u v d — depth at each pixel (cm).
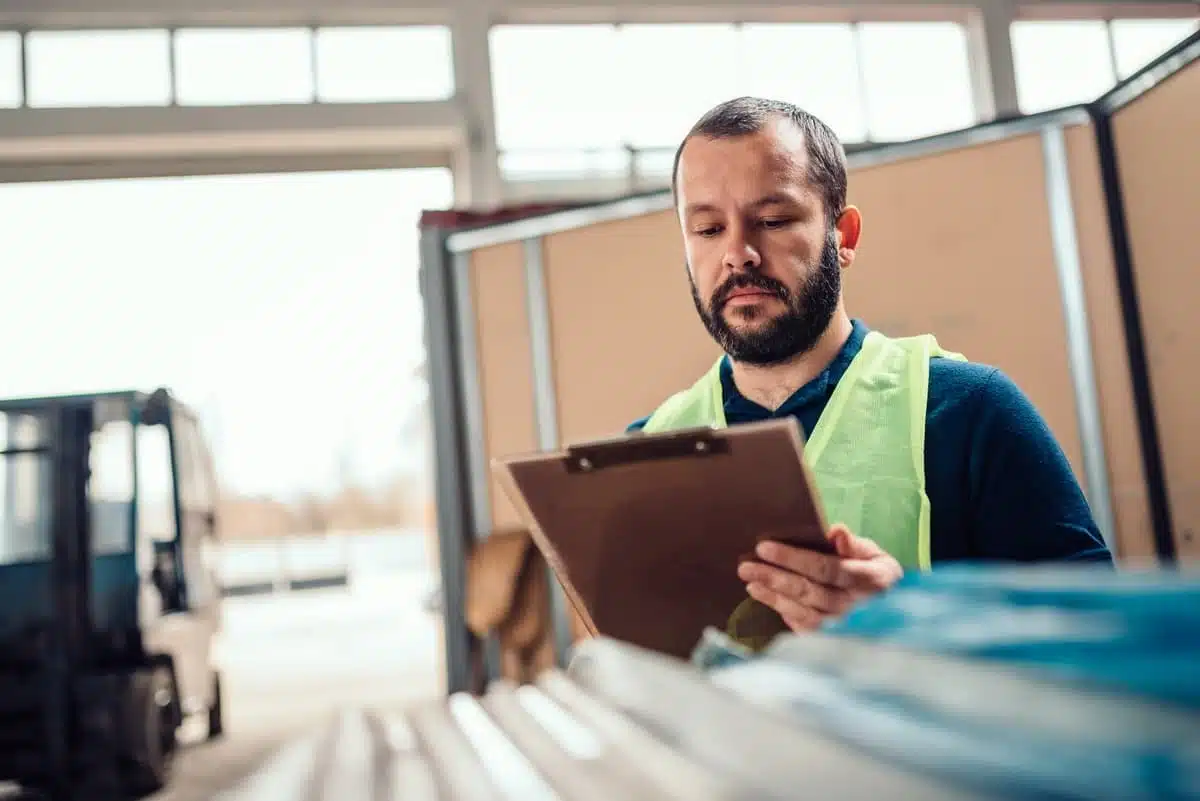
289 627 1006
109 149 482
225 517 1784
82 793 394
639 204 338
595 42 519
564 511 91
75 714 396
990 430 117
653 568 93
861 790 37
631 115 520
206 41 489
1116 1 532
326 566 1817
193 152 494
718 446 84
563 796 48
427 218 421
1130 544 278
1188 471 269
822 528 86
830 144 120
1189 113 256
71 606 402
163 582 480
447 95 505
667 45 522
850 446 120
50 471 411
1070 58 535
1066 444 285
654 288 336
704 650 68
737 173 115
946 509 118
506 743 60
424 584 1520
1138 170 274
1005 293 292
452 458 347
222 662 773
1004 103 522
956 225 296
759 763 42
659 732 52
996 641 44
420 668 674
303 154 503
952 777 36
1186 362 264
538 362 344
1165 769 32
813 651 52
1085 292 284
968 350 294
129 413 459
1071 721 36
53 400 414
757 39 526
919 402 120
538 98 514
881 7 525
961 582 52
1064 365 286
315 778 58
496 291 348
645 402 336
